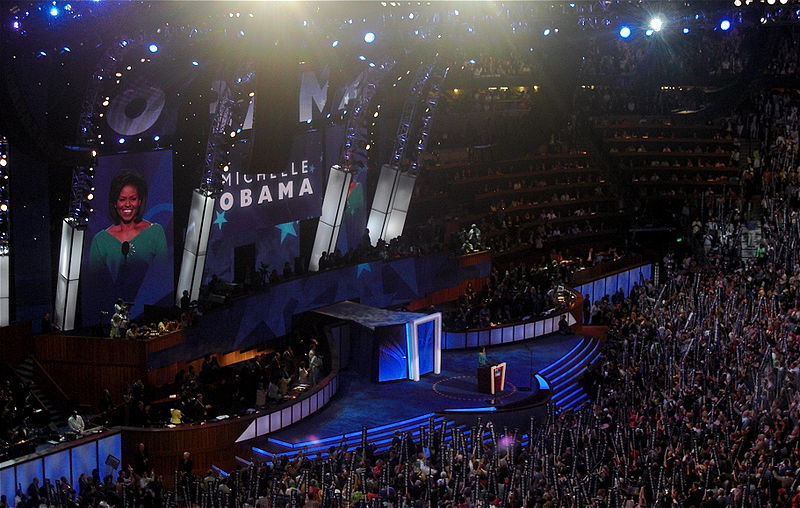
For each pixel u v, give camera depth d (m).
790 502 28.27
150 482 34.16
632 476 31.03
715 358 40.84
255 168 34.62
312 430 39.84
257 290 45.50
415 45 47.53
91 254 42.81
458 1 45.06
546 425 37.72
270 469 33.84
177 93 44.28
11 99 36.62
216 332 43.09
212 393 41.19
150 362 39.47
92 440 35.34
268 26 33.97
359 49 47.44
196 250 44.97
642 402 38.25
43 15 36.53
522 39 46.19
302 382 43.03
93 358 39.75
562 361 48.09
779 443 31.66
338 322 47.28
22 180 40.59
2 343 39.34
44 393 40.00
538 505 28.73
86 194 40.78
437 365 46.81
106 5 37.53
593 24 45.28
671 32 44.88
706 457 31.64
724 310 45.91
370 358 45.72
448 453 33.91
